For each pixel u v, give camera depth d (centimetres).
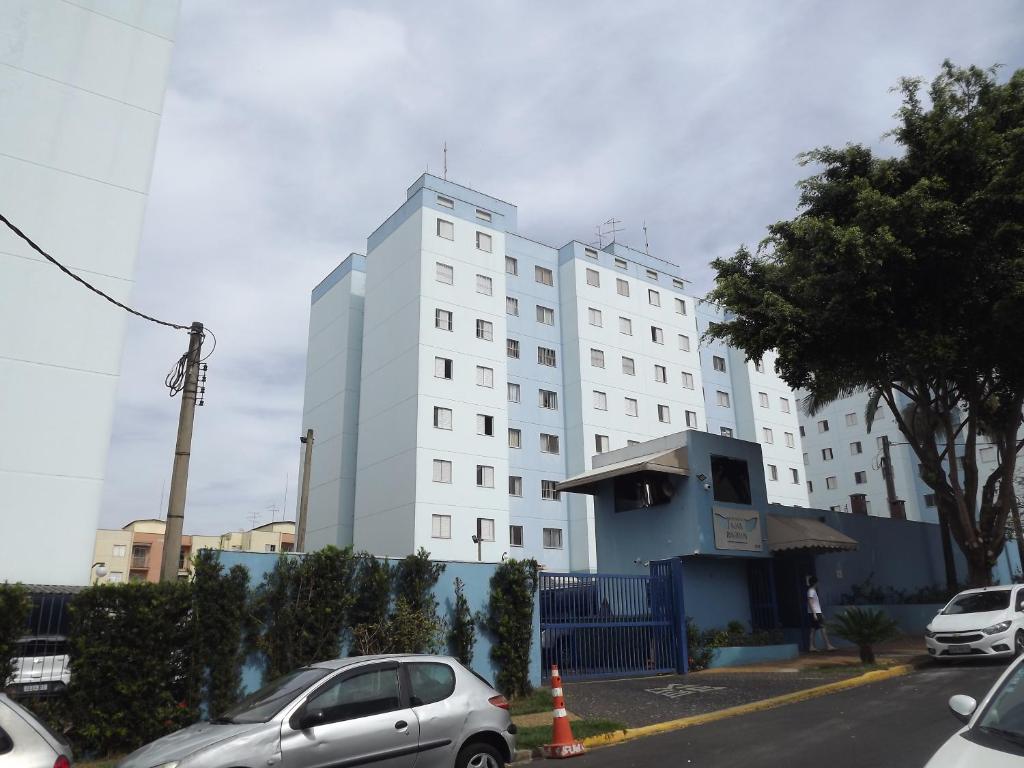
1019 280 1711
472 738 744
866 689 1341
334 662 746
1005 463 2067
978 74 1869
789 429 5759
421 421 3869
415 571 1325
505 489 4062
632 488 2116
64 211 1988
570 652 1566
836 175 2003
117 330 2003
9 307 1877
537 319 4741
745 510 2039
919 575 2675
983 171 1806
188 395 1366
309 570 1203
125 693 1012
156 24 2245
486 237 4425
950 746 474
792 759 833
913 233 1733
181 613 1095
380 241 4512
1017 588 1616
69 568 1825
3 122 1956
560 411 4659
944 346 1767
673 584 1748
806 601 2098
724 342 2125
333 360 4738
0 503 1778
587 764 912
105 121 2098
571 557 4388
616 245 5181
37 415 1859
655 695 1374
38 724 562
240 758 616
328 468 4531
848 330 1856
